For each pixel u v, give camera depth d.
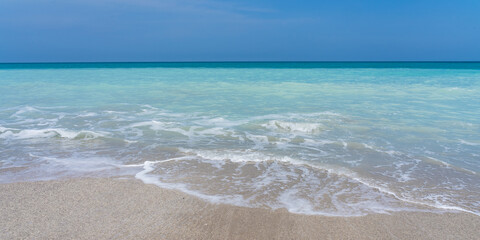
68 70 48.38
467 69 46.69
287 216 4.24
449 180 5.64
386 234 3.85
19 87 20.81
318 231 3.88
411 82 23.89
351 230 3.92
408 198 4.89
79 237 3.65
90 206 4.45
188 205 4.52
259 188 5.19
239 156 6.86
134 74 35.84
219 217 4.18
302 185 5.35
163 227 3.90
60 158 6.78
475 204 4.71
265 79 27.53
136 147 7.61
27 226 3.88
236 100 14.82
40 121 10.44
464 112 11.69
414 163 6.52
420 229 3.97
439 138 8.34
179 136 8.63
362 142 8.02
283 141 8.16
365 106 13.00
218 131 9.06
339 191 5.12
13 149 7.43
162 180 5.50
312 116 10.99
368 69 48.84
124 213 4.26
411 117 10.85
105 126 9.74
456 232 3.91
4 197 4.74
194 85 22.05
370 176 5.80
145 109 12.59
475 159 6.75
